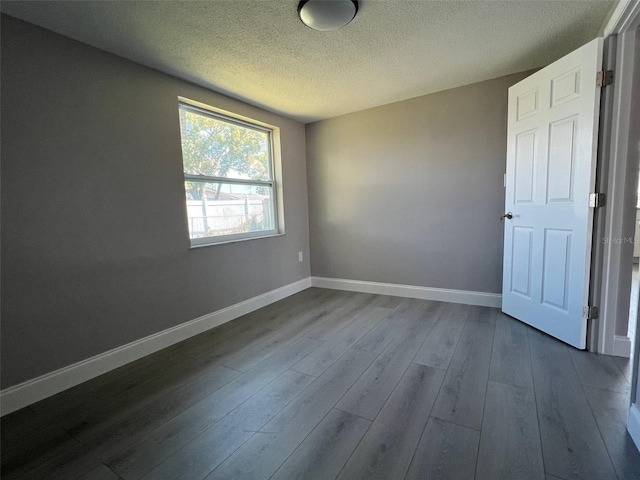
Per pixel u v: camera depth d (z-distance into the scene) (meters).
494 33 1.94
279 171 3.49
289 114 3.41
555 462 1.19
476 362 1.95
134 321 2.17
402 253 3.37
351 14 1.67
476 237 2.97
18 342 1.65
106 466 1.25
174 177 2.41
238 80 2.50
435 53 2.18
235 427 1.45
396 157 3.27
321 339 2.39
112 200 2.04
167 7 1.57
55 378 1.78
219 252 2.79
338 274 3.83
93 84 1.92
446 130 2.98
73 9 1.56
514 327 2.47
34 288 1.71
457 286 3.11
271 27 1.78
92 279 1.95
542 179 2.26
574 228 2.03
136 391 1.78
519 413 1.47
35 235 1.70
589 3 1.66
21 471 1.24
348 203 3.64
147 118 2.22
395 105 3.21
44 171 1.73
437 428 1.39
